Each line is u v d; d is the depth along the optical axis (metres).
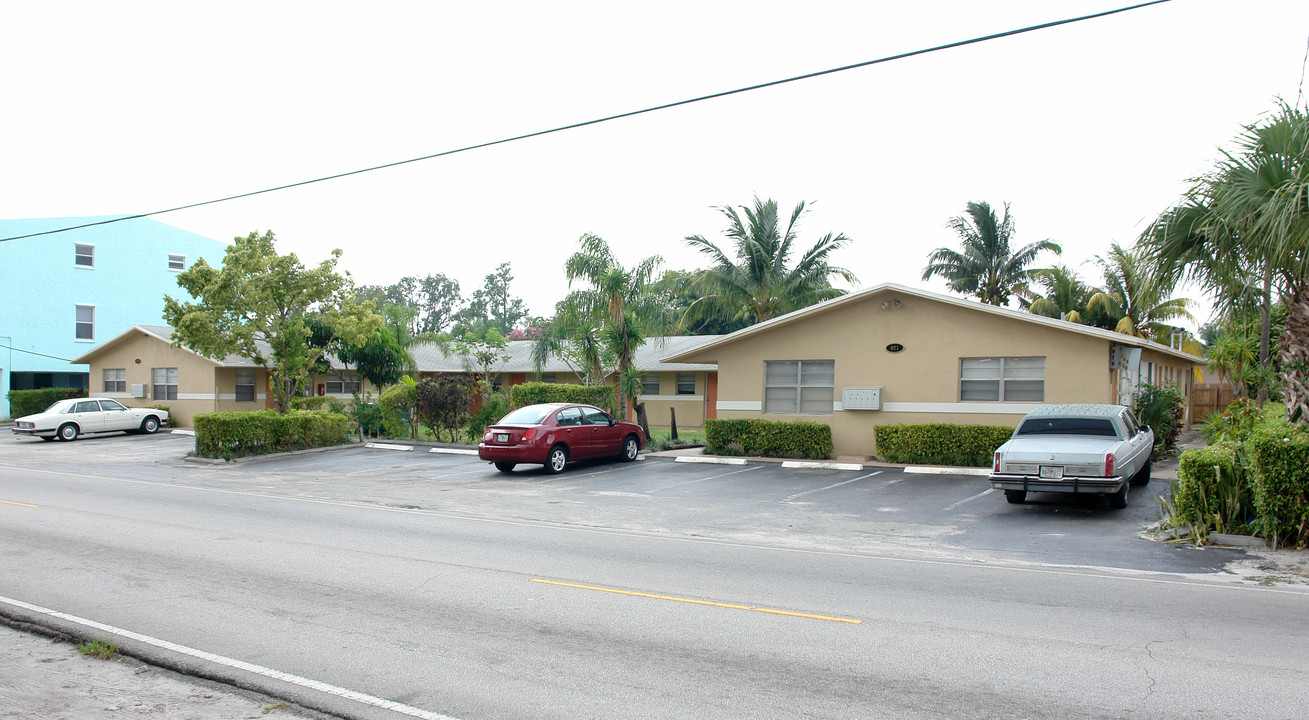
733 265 32.25
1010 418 19.06
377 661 6.07
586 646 6.39
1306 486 9.88
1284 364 10.88
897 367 20.41
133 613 7.29
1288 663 5.92
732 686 5.54
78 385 43.22
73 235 42.88
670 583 8.42
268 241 26.78
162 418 33.66
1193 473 10.91
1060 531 11.48
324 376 38.72
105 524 11.93
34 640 6.65
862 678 5.67
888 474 17.91
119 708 5.29
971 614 7.24
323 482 17.83
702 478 17.86
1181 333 39.03
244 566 9.16
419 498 15.22
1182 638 6.52
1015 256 39.59
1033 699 5.28
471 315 87.75
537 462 18.56
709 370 35.06
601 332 25.69
